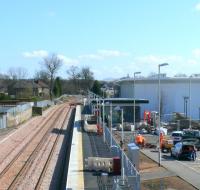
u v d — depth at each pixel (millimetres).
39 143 54750
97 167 32500
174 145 47188
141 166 38688
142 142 53625
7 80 171375
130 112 83438
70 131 68250
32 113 95500
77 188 27281
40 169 37969
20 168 38438
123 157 30719
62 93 195250
